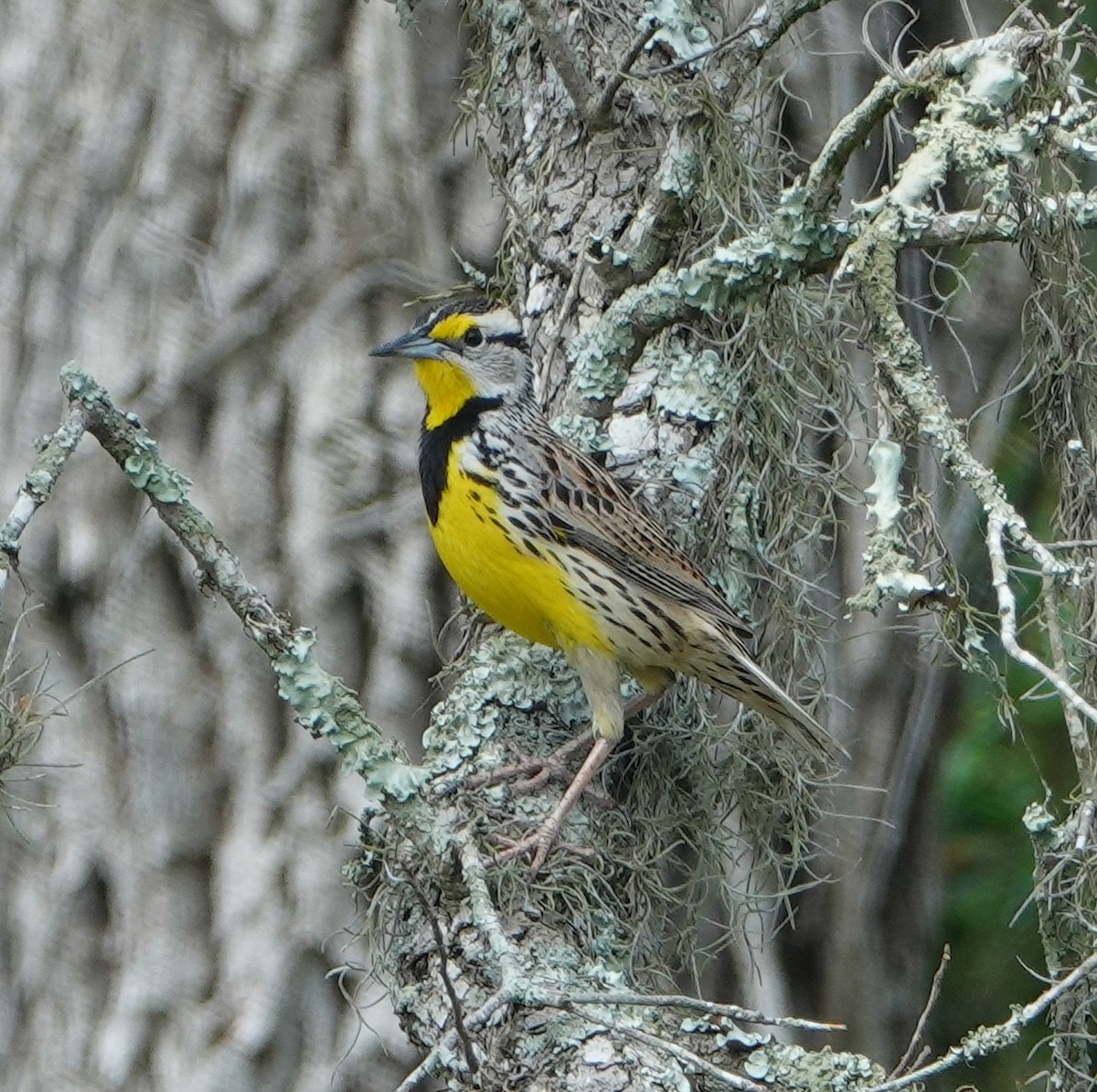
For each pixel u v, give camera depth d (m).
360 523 11.71
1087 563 8.39
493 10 9.94
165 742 11.75
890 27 12.77
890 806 12.71
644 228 8.82
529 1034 7.23
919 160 7.60
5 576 6.81
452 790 8.47
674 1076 7.10
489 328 9.35
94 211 12.05
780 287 9.35
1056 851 7.99
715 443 9.26
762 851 10.40
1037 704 13.30
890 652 12.73
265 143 11.80
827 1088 7.25
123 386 11.87
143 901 11.75
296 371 11.80
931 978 13.12
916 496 7.83
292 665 7.53
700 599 9.01
